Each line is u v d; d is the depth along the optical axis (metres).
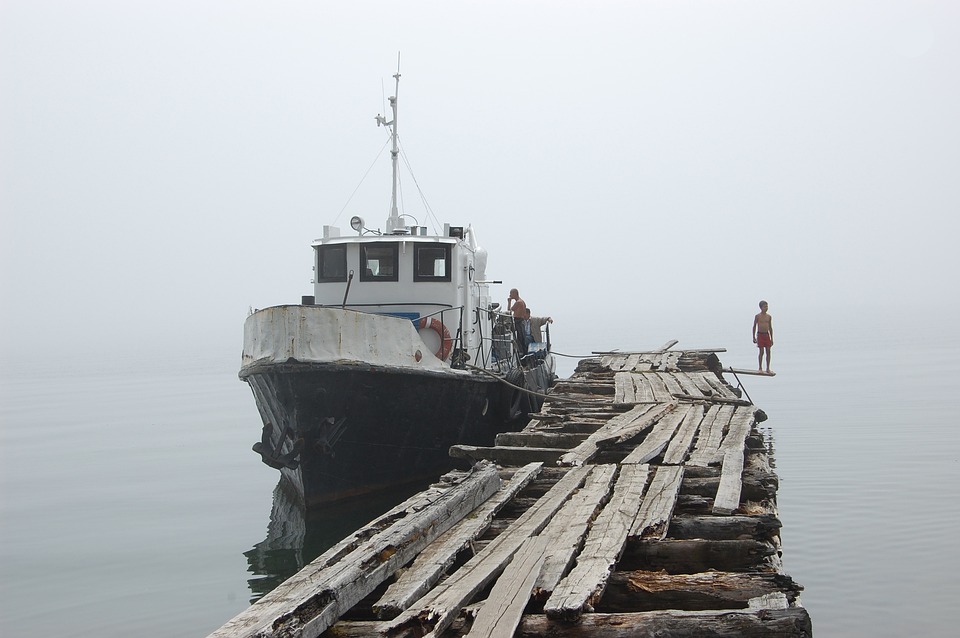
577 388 21.77
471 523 9.37
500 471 12.03
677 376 23.38
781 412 29.48
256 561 13.38
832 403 31.81
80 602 11.69
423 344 15.40
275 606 6.82
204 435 28.53
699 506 10.28
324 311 14.14
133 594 11.98
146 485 20.08
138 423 32.81
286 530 15.23
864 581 11.32
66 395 49.28
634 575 7.79
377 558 7.89
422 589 7.47
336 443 14.46
